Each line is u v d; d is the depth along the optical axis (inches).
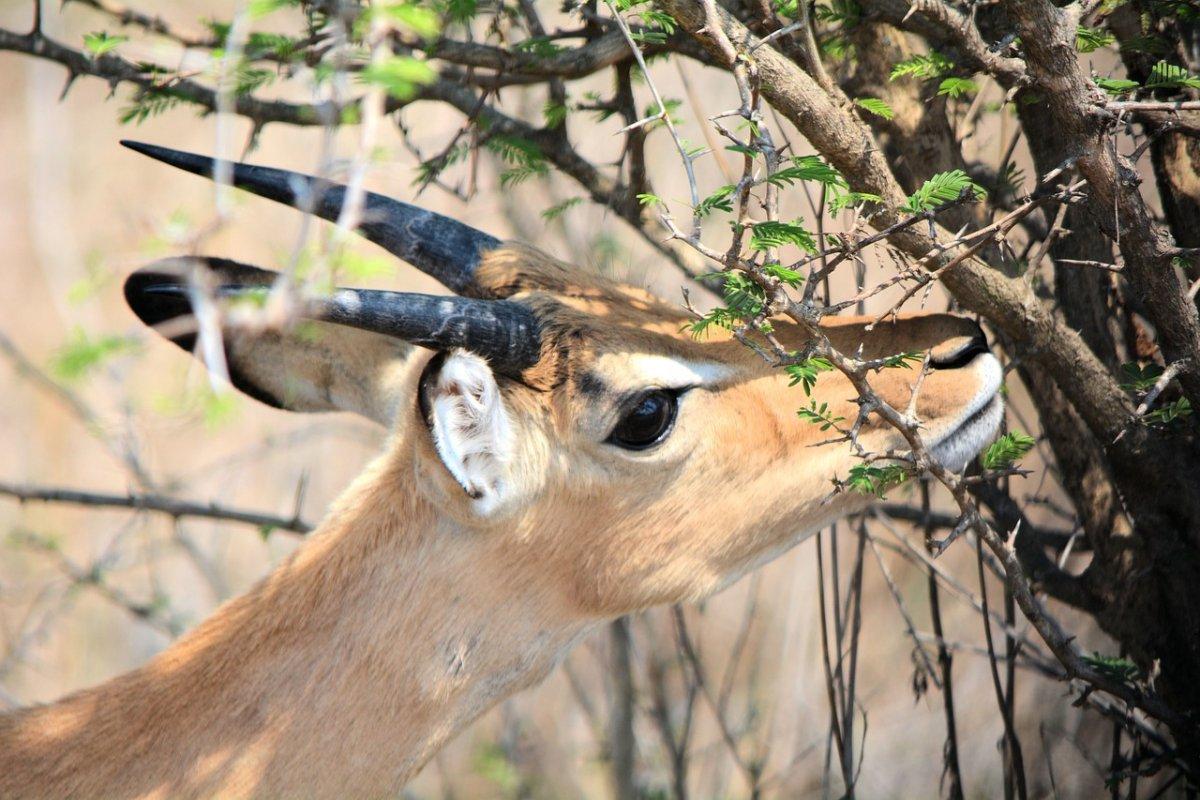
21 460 667.4
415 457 282.5
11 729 277.7
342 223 215.0
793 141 446.3
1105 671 303.3
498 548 289.0
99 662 582.2
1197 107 250.8
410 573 288.0
